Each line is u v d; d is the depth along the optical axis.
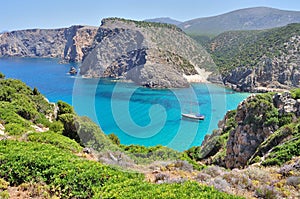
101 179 11.84
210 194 10.65
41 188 11.83
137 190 10.90
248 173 15.33
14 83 41.41
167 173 13.01
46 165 12.84
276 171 16.86
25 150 14.70
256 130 31.44
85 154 15.48
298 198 12.33
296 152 20.56
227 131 39.91
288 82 107.31
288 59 112.75
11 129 21.58
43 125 30.12
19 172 12.52
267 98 33.28
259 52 119.88
